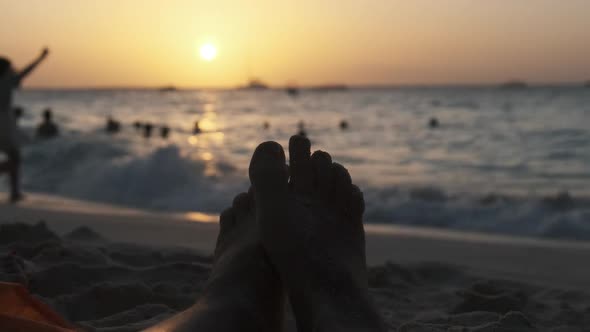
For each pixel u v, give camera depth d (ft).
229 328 3.96
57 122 72.23
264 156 5.79
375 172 32.07
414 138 53.62
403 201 21.30
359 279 5.10
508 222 18.81
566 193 22.57
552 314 7.01
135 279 7.14
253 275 4.89
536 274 10.52
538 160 37.01
